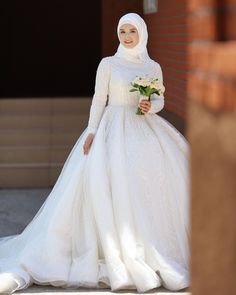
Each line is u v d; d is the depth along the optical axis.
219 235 3.26
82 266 5.98
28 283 5.94
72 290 5.90
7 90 17.33
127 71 6.66
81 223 6.29
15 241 6.86
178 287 5.77
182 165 6.44
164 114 11.71
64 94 17.25
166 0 11.31
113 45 14.12
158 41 12.33
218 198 3.25
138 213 6.08
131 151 6.36
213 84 3.31
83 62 17.58
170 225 6.21
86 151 6.53
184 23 9.57
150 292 5.77
